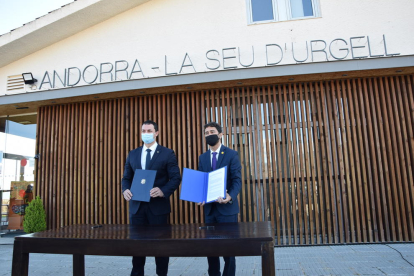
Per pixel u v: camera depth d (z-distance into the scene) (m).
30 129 6.48
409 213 4.77
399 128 4.93
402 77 5.04
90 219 5.48
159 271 3.02
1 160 6.48
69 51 5.66
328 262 3.87
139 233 2.13
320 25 4.97
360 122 5.02
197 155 5.25
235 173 2.94
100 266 4.01
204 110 5.37
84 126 5.78
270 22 5.09
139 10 5.51
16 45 5.55
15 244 2.07
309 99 5.18
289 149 5.07
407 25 4.80
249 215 4.99
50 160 5.82
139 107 5.60
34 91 5.59
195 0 5.36
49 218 5.64
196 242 1.84
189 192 2.73
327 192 4.91
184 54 5.25
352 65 4.65
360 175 4.91
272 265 1.76
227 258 2.83
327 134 5.02
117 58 5.46
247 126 5.22
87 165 5.62
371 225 4.84
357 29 4.89
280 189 5.00
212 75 4.93
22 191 6.21
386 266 3.59
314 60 4.86
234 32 5.16
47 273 3.76
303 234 4.96
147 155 3.21
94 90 5.30
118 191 5.41
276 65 4.77
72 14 5.25
